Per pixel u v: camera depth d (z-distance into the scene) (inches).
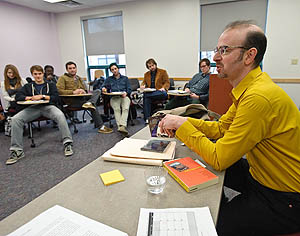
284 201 30.1
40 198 25.7
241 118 28.7
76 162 96.1
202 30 189.3
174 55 203.6
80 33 239.0
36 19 225.6
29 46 220.5
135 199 25.2
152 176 29.2
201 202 24.5
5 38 197.9
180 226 20.6
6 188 76.2
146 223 21.1
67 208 23.7
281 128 29.1
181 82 207.2
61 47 254.7
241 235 31.7
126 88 157.8
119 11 214.5
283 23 159.0
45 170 89.0
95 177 30.1
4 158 101.9
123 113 141.1
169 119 34.6
